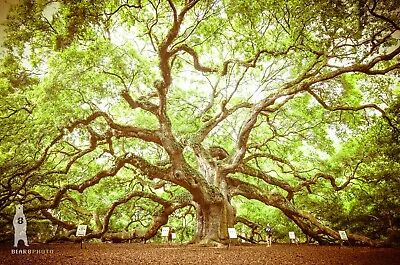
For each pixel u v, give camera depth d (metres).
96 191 29.27
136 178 29.62
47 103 17.58
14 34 20.44
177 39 22.30
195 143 24.92
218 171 24.22
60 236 26.38
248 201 34.41
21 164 22.03
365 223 27.66
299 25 17.19
